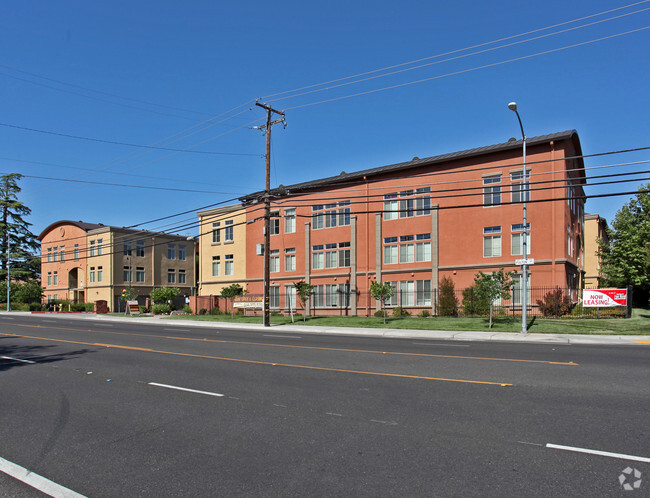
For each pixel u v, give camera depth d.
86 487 4.78
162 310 45.91
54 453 5.79
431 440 5.94
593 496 4.31
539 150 29.03
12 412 7.80
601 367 11.11
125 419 7.24
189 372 11.28
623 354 13.69
